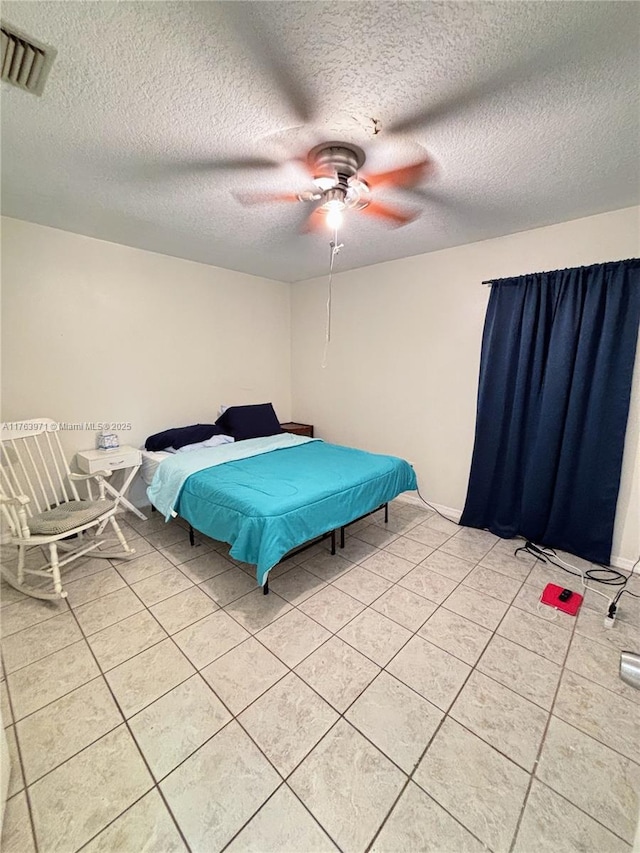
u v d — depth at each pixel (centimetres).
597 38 111
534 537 280
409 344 350
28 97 138
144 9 104
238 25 109
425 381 343
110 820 111
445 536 299
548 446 266
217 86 133
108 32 112
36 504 261
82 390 301
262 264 368
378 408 383
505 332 283
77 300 290
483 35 112
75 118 151
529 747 134
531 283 267
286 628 192
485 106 142
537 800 118
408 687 158
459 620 200
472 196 216
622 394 238
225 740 135
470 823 112
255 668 166
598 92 134
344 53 119
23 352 270
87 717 143
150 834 108
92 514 230
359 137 162
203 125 155
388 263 355
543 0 101
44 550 267
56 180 201
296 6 103
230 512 214
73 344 292
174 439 323
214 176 196
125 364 323
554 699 153
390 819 112
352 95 137
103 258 300
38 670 164
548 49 116
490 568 252
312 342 437
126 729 138
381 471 274
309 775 124
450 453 335
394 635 188
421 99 138
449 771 126
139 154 177
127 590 222
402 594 222
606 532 251
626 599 219
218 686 157
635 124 151
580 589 229
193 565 250
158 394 348
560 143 165
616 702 152
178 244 308
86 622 194
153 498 282
